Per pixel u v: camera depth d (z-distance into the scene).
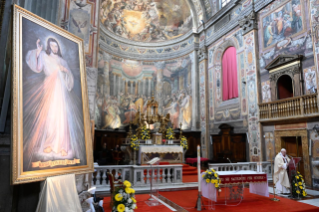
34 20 4.61
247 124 14.46
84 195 5.20
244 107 14.86
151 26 22.09
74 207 4.30
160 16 21.89
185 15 21.20
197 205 6.46
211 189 6.78
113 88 20.70
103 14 19.50
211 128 18.28
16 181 3.60
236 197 7.55
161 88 21.88
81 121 5.37
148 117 17.55
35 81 4.35
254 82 13.81
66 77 5.18
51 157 4.33
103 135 18.53
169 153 14.01
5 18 4.25
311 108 10.08
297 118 10.72
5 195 4.04
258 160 13.05
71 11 7.72
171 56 21.95
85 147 5.29
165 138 16.52
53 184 4.10
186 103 20.45
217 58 18.34
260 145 12.98
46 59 4.72
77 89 5.48
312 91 10.43
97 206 5.36
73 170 4.77
